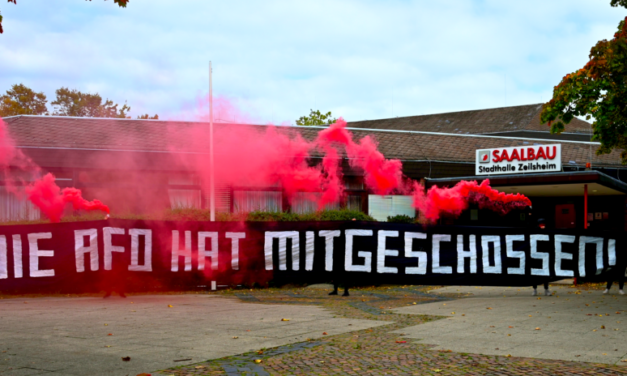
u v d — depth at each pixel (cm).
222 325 917
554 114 1401
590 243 1385
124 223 1359
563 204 2367
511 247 1398
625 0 1284
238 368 641
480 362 666
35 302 1214
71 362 661
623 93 1254
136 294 1383
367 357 696
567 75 1377
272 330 874
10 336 816
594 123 1354
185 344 766
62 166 1938
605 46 1285
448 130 5100
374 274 1414
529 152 1991
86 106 5297
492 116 5053
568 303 1194
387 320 976
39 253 1320
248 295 1377
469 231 1416
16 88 4881
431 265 1416
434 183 2214
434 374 616
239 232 1437
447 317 1007
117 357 688
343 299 1313
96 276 1334
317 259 1430
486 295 1392
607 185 1691
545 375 605
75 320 961
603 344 762
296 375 615
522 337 814
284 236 1442
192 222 1412
